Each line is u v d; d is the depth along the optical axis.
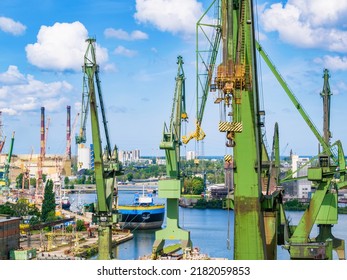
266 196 75.19
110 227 126.44
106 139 131.50
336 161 119.88
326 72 142.38
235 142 71.69
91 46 122.50
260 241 71.06
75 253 170.75
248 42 70.25
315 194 93.38
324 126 141.75
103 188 124.62
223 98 70.38
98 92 128.00
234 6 70.44
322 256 86.62
